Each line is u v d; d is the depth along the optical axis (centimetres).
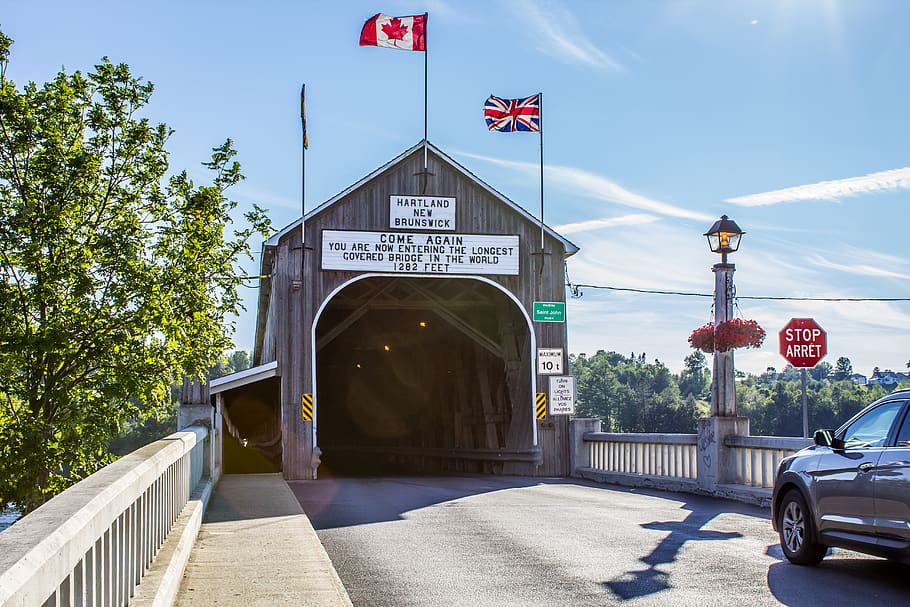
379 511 1350
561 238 2459
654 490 1780
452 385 3089
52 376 1769
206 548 930
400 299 2767
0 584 226
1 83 1766
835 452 826
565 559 895
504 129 2419
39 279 1712
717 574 811
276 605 654
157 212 1838
